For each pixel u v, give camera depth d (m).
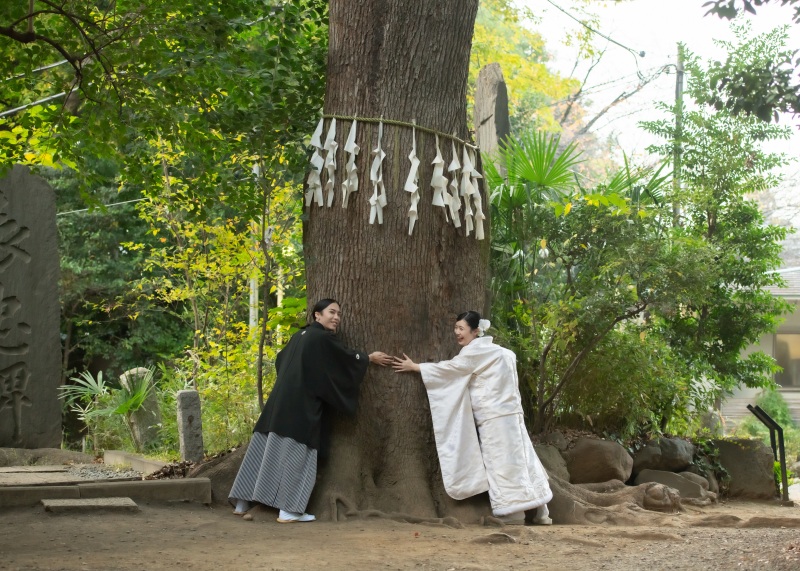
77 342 20.53
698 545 6.18
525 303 9.67
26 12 8.20
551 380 9.84
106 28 8.55
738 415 20.08
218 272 12.44
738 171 12.08
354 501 7.33
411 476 7.56
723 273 11.45
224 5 8.66
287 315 9.47
